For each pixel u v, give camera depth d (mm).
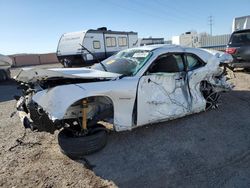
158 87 4262
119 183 2994
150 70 4215
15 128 5062
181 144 3936
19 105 4207
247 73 10141
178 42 28688
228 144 3863
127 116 3895
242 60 9078
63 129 3879
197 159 3447
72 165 3453
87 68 4719
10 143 4266
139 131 4516
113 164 3430
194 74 4906
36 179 3139
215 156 3510
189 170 3184
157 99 4234
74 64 17188
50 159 3650
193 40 27547
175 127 4637
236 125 4625
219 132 4340
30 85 4023
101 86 3602
